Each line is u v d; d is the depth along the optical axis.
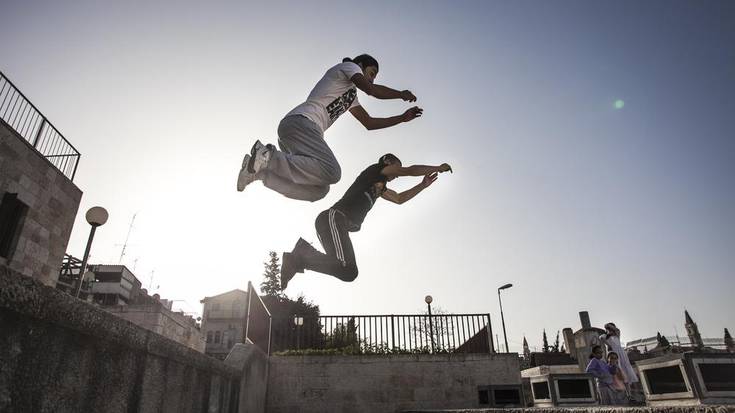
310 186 2.53
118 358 3.02
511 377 10.55
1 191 11.40
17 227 12.05
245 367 7.34
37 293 2.15
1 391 1.92
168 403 3.91
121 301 32.91
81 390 2.57
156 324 20.64
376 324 11.46
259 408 9.05
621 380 9.08
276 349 11.52
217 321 59.38
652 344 39.44
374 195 2.84
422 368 10.59
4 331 1.95
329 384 10.36
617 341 9.88
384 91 2.77
